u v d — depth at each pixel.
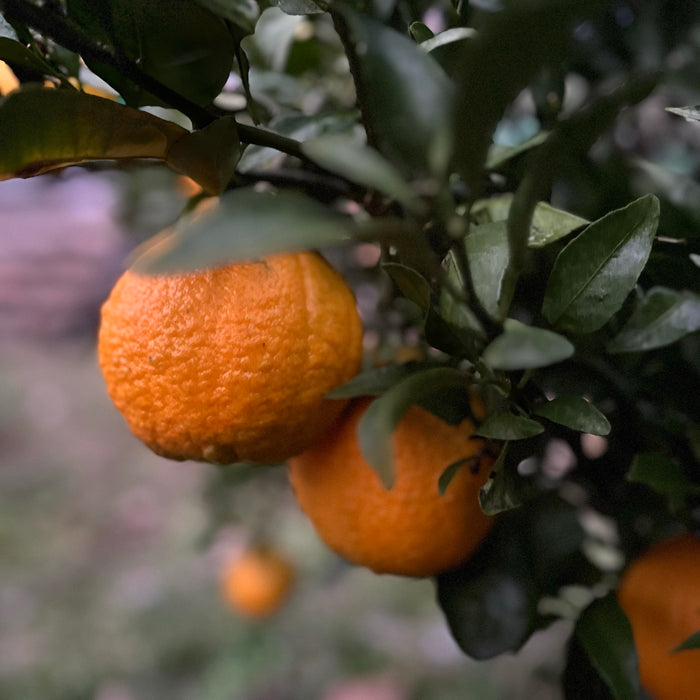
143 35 0.22
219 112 0.26
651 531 0.29
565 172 0.27
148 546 1.41
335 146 0.16
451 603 0.26
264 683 0.98
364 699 0.91
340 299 0.23
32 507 1.59
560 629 0.58
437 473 0.24
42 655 1.13
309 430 0.23
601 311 0.21
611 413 0.27
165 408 0.22
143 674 1.07
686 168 0.39
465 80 0.14
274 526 0.73
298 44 0.35
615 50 0.35
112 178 0.49
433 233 0.20
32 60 0.22
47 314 2.32
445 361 0.22
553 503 0.27
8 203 2.54
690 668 0.25
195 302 0.21
